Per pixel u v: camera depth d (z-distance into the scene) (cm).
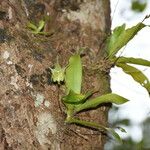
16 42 84
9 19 86
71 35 93
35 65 85
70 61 86
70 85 85
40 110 83
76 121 85
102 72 92
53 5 96
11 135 79
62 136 84
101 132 89
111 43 91
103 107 90
